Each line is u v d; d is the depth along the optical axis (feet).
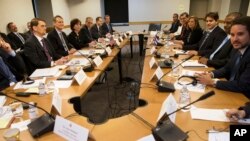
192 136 3.62
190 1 29.55
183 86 5.86
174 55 9.83
